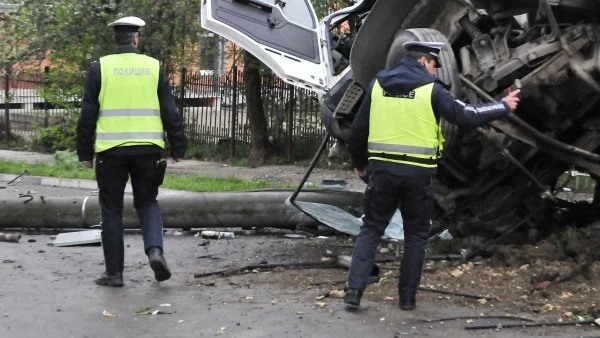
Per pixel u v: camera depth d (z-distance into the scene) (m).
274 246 8.95
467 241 7.99
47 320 6.28
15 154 19.42
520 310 6.26
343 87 8.48
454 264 7.46
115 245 7.27
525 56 7.16
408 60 6.27
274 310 6.41
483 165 7.70
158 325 6.13
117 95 7.14
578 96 7.29
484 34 7.54
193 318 6.28
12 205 9.94
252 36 8.62
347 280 6.96
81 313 6.46
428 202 6.25
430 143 6.18
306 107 17.20
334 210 8.90
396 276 7.20
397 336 5.74
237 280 7.38
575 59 7.12
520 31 7.88
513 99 6.27
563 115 7.50
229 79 18.12
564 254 7.36
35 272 7.85
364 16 9.25
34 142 20.27
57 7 16.69
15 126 21.09
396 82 6.20
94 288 7.21
